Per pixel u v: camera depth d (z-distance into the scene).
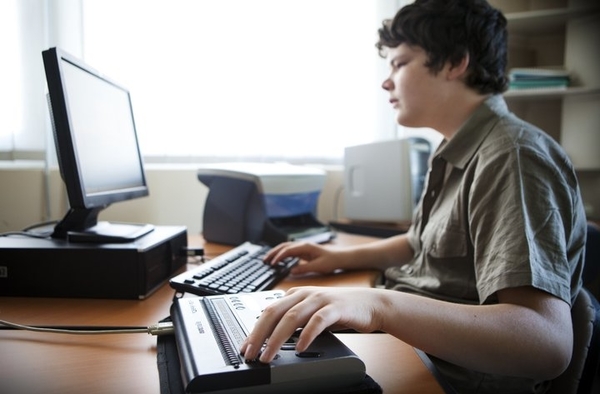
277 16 1.85
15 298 0.81
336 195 2.01
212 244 1.38
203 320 0.56
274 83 1.86
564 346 0.55
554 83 1.95
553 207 0.65
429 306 0.56
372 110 2.05
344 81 1.99
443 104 0.93
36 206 1.42
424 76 0.92
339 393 0.45
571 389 0.72
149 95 1.68
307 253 1.08
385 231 1.60
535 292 0.59
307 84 1.92
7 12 1.39
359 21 1.99
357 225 1.71
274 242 1.28
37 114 1.43
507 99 2.17
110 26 1.62
